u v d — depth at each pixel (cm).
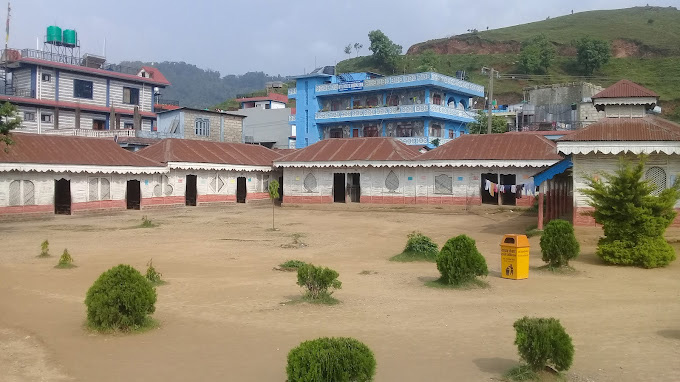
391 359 793
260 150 4653
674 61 9181
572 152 2106
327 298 1184
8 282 1385
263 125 7056
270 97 8000
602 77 8956
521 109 5884
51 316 1053
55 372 748
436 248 1858
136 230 2617
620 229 1677
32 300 1191
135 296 951
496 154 3359
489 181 3400
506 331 941
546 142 3381
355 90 5872
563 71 9619
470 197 3459
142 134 4622
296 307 1123
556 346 704
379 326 980
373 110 5631
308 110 6309
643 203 1653
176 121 5191
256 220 3150
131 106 5647
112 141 3622
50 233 2467
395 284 1388
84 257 1817
